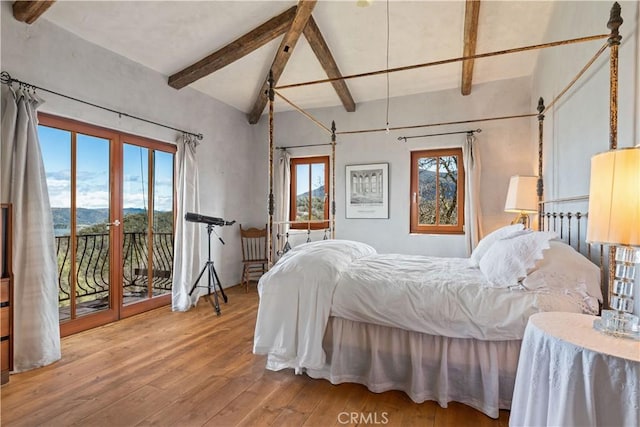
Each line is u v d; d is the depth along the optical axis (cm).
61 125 288
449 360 193
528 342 142
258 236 518
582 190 240
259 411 186
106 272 332
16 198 241
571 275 181
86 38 302
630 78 177
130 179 353
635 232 121
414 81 428
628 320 130
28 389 208
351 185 487
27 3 244
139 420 177
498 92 416
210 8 304
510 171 409
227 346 276
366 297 204
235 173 500
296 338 214
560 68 290
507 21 324
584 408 114
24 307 238
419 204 463
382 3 314
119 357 254
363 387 211
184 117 411
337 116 495
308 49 384
